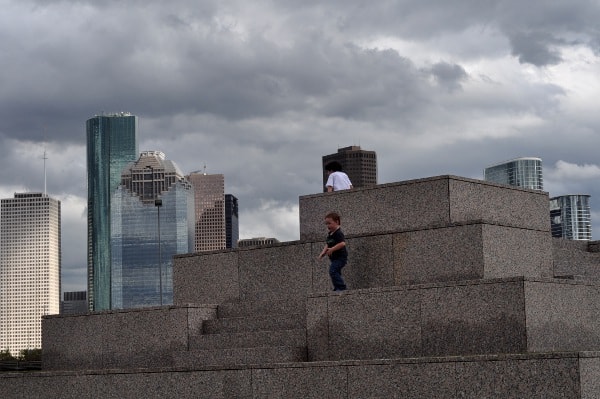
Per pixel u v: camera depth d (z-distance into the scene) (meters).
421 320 22.47
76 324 29.72
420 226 25.53
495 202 27.03
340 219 28.03
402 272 25.47
